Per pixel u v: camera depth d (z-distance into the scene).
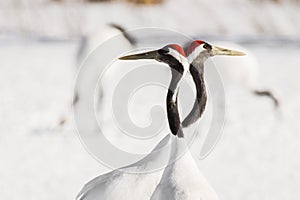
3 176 9.95
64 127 13.16
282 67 22.86
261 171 10.38
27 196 8.91
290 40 31.73
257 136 12.95
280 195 9.06
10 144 12.02
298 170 10.48
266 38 32.38
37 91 17.81
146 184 4.98
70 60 24.38
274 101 15.50
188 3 40.00
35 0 38.06
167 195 4.86
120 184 5.02
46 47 28.66
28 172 10.19
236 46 15.48
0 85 18.83
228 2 40.19
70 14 35.94
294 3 39.56
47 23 34.88
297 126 14.01
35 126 13.52
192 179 4.87
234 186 9.50
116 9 37.75
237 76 15.23
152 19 36.00
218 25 35.75
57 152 11.48
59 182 9.62
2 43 29.84
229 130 13.39
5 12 36.22
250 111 15.59
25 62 23.88
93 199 5.11
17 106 15.55
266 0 39.84
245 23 36.62
